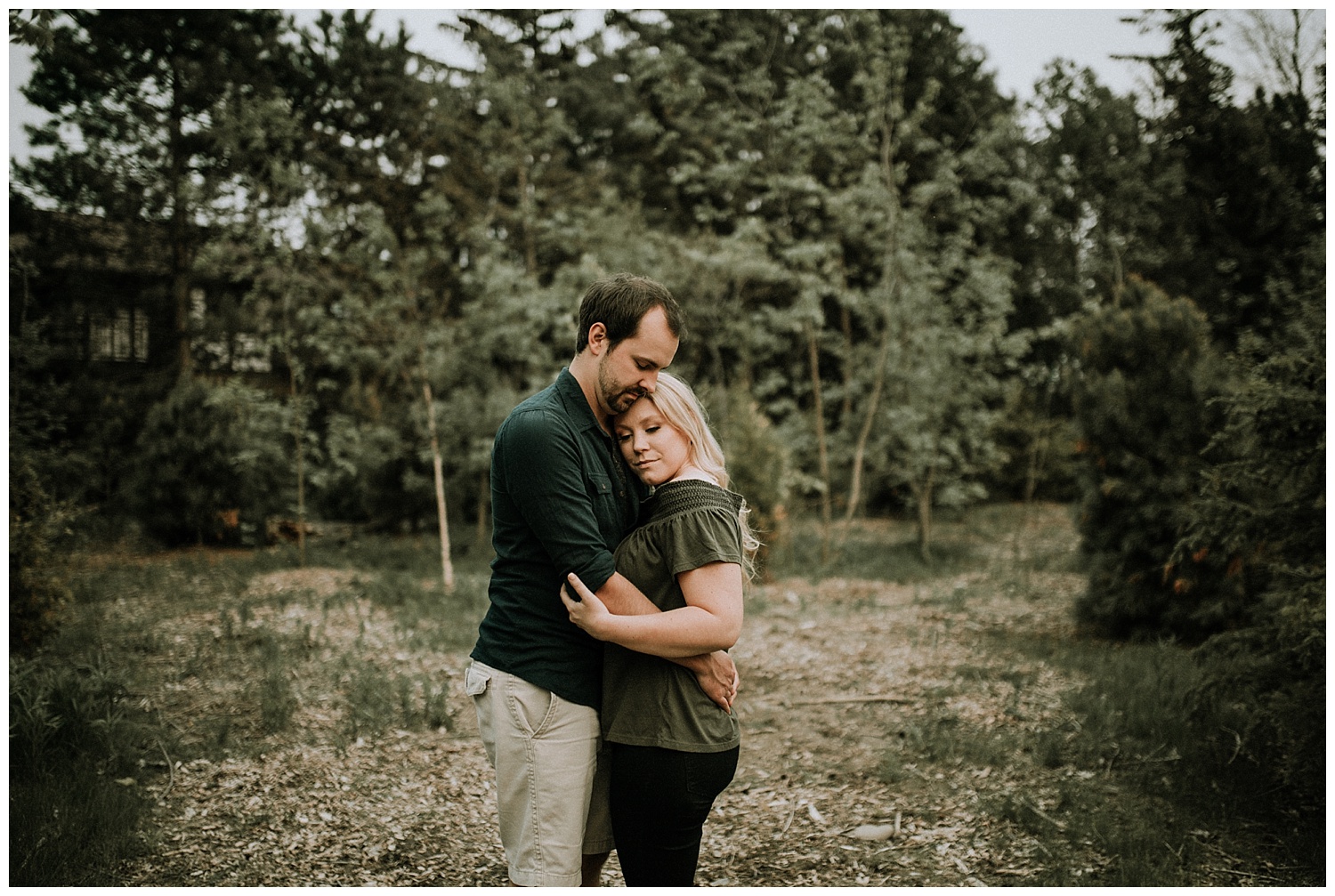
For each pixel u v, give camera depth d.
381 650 5.73
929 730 4.26
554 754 2.04
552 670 2.05
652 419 2.12
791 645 6.08
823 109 9.65
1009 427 13.85
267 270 9.66
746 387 10.02
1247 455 4.13
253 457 10.07
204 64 13.56
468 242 11.20
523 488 1.96
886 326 9.83
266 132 9.66
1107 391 6.03
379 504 11.30
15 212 13.46
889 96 10.50
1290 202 11.57
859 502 12.11
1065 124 13.79
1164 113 13.39
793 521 11.43
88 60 12.82
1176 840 3.10
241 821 3.32
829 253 10.17
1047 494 14.31
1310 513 3.60
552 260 13.28
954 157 10.31
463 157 13.45
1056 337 12.74
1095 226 14.18
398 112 14.99
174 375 14.52
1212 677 3.67
